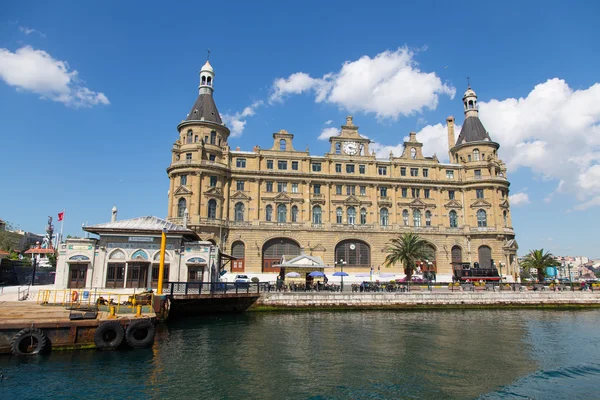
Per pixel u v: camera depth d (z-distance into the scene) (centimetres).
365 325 4125
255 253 7825
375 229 8331
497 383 2355
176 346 3072
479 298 5612
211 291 4756
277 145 8525
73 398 2002
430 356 2906
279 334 3606
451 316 4878
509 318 4753
